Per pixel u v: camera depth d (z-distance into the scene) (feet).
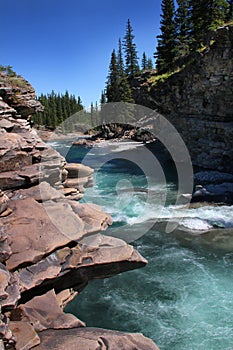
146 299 36.65
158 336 30.73
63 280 27.81
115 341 22.18
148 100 149.69
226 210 64.03
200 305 35.22
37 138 40.78
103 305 35.70
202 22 122.21
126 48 223.71
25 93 54.60
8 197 31.86
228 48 91.09
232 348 28.89
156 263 44.60
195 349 28.94
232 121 98.32
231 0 142.00
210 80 99.66
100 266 28.78
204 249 48.24
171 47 153.79
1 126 38.86
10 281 22.66
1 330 19.48
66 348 20.92
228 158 97.86
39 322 23.29
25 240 27.09
